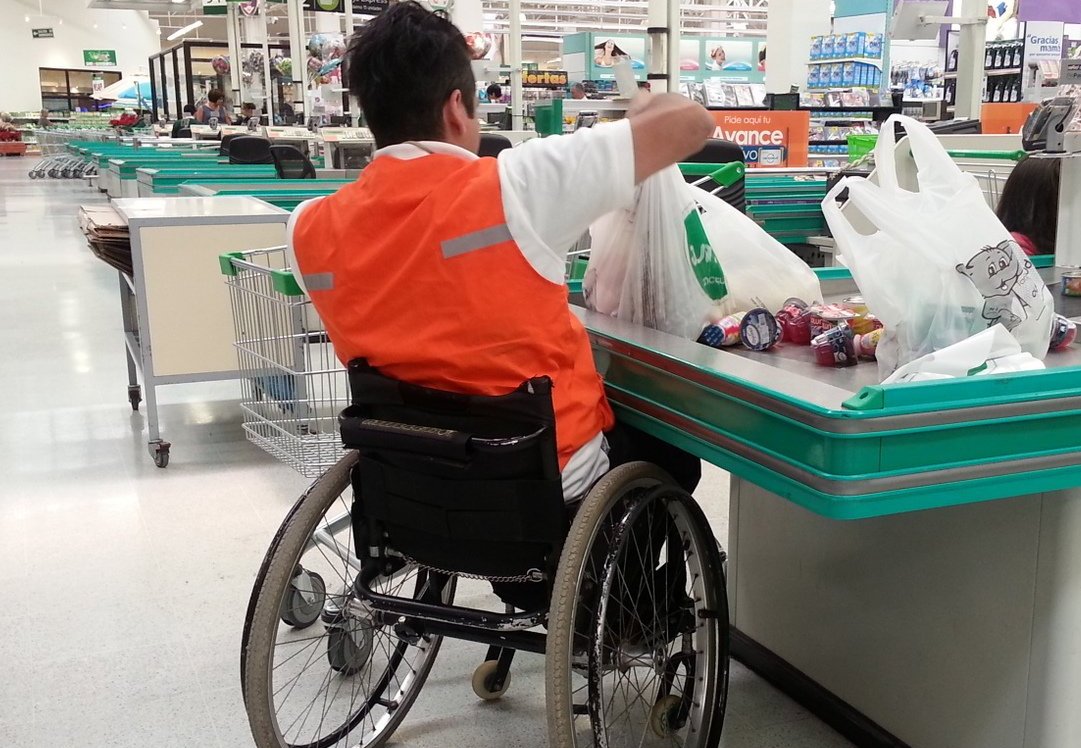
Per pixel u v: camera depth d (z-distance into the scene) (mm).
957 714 1800
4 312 7031
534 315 1529
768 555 2258
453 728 2137
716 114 6426
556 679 1512
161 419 4496
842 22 9047
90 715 2170
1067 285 2248
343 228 1590
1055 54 7543
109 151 13570
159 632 2531
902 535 1878
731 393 1479
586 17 20641
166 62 20312
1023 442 1385
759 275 1994
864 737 2006
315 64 8602
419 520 1668
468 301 1498
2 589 2777
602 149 1477
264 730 1723
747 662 2344
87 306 7242
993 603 1708
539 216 1482
